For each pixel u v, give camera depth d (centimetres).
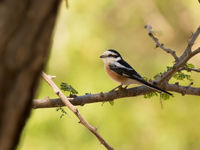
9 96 278
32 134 1250
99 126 1312
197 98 1470
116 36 1777
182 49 1909
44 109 1270
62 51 1373
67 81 1354
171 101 1461
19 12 271
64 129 1273
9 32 271
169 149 1405
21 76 278
